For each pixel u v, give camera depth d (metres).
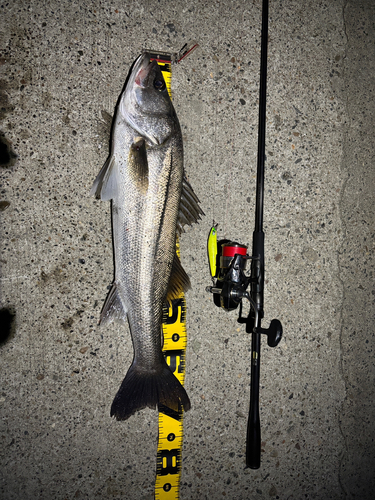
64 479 0.76
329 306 0.90
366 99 0.92
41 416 0.75
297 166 0.87
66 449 0.76
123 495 0.78
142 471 0.79
